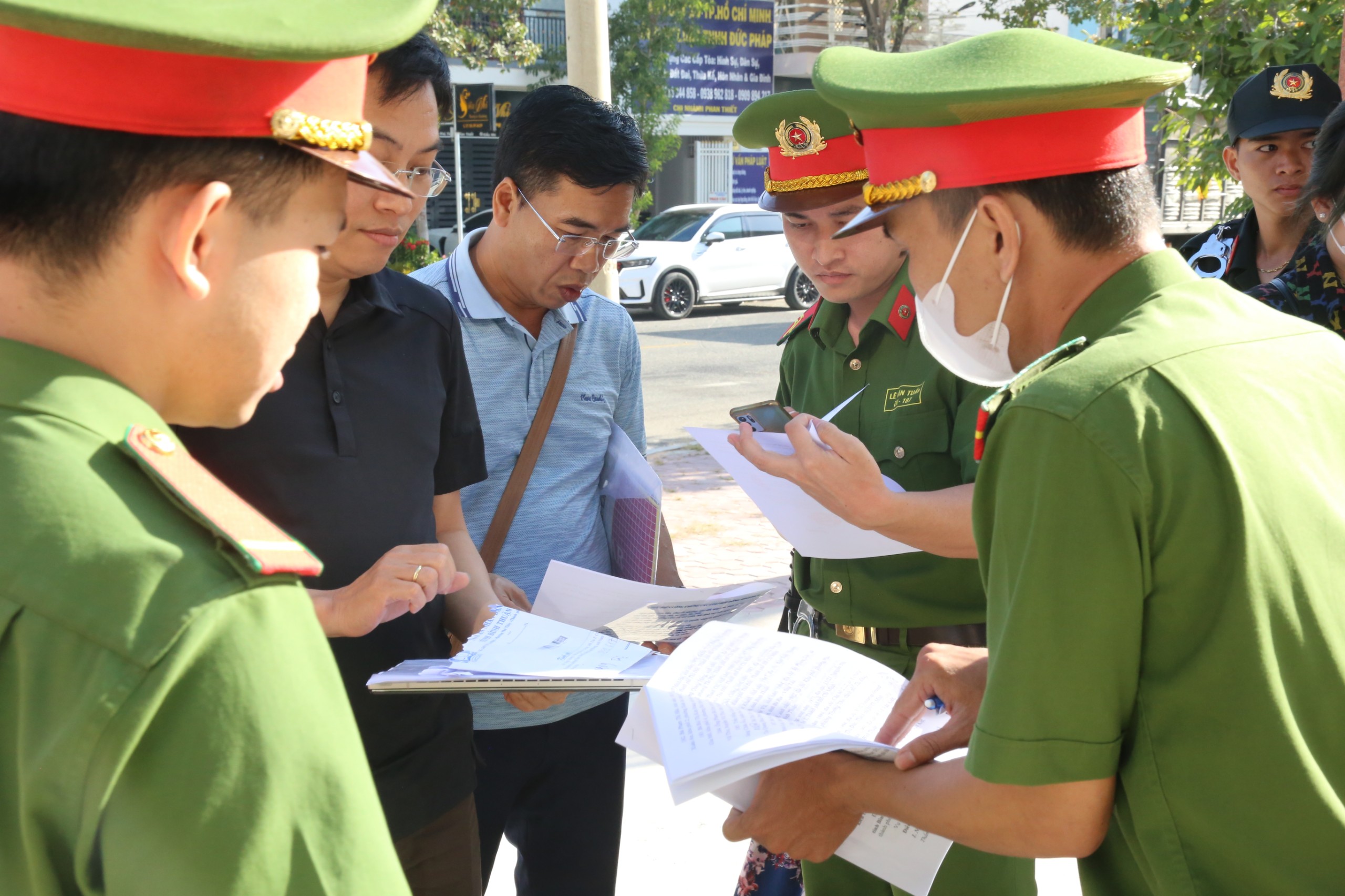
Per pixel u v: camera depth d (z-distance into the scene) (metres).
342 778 0.78
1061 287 1.24
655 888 2.79
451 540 1.98
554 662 1.58
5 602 0.73
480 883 1.88
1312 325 1.21
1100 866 1.21
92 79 0.77
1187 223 14.84
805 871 2.12
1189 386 1.06
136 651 0.71
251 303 0.86
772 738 1.32
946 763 1.26
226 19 0.78
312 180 0.88
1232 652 1.02
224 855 0.72
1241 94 3.46
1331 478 1.09
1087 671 1.06
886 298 2.08
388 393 1.68
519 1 16.95
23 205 0.79
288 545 0.82
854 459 1.66
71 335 0.83
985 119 1.19
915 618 2.02
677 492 6.69
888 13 18.91
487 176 19.28
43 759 0.71
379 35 0.83
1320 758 1.05
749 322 14.87
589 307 2.35
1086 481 1.04
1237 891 1.06
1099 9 8.17
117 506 0.76
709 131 21.78
